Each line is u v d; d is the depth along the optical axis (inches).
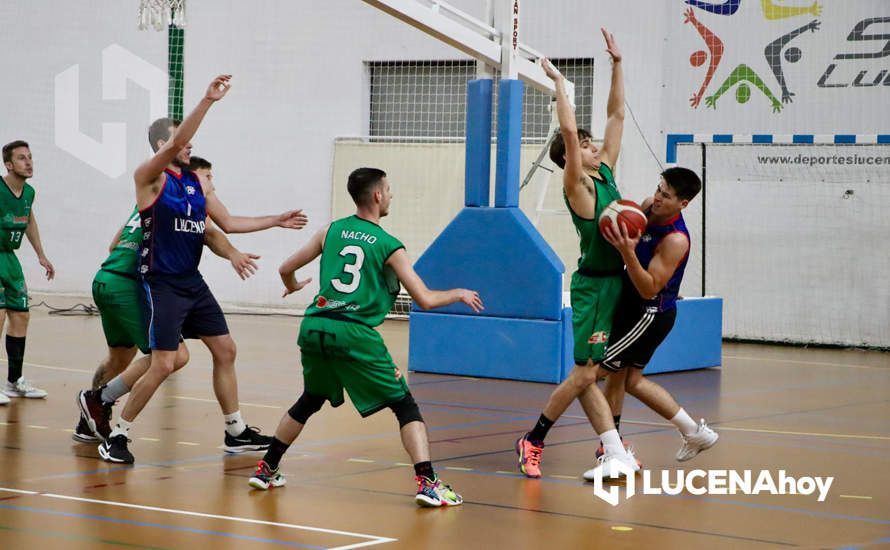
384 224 716.7
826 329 623.2
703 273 587.2
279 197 742.5
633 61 659.4
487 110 432.8
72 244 787.4
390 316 714.8
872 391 426.9
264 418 332.2
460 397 381.7
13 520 202.8
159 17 565.6
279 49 737.0
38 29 788.0
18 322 361.4
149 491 230.2
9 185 357.7
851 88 612.1
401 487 238.2
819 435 317.4
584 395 249.9
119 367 295.4
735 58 636.7
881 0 602.5
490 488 238.8
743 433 319.0
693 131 649.0
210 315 271.7
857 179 613.9
